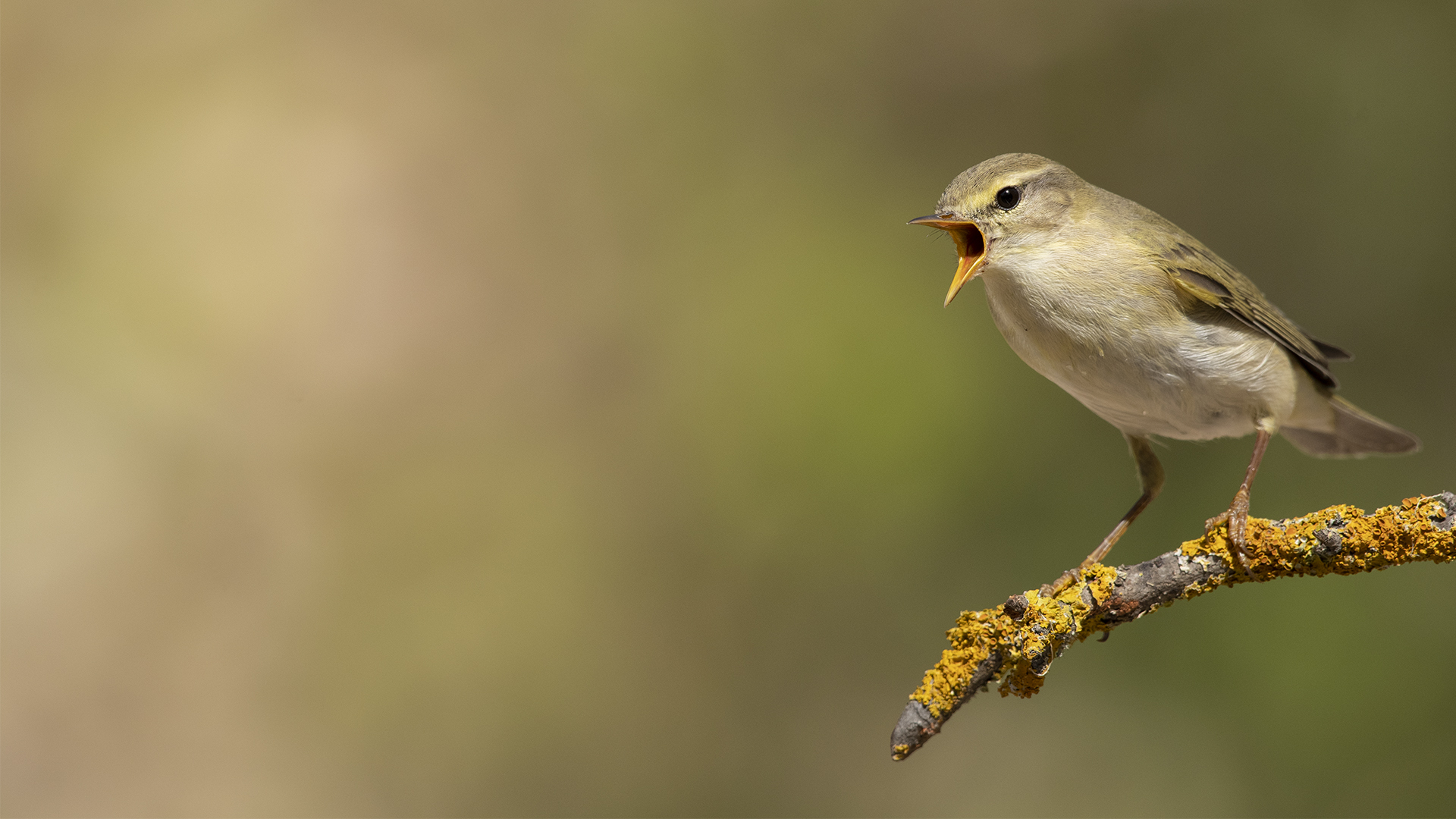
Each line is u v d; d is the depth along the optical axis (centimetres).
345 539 1242
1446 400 1077
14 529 1166
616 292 1327
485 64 1428
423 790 1134
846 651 1094
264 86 1402
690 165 1363
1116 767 1002
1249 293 688
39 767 1116
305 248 1352
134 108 1370
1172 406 670
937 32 1337
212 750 1143
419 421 1298
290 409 1291
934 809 1054
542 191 1380
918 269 1230
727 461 1166
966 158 1312
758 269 1273
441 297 1350
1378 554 523
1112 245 666
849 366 1162
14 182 1320
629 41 1402
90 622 1168
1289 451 1023
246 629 1195
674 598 1156
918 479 1105
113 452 1223
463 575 1218
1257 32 1211
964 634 522
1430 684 922
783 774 1091
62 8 1369
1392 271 1116
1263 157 1191
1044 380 1109
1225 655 979
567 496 1232
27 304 1270
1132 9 1268
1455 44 1125
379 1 1438
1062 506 1062
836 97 1356
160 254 1324
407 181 1383
